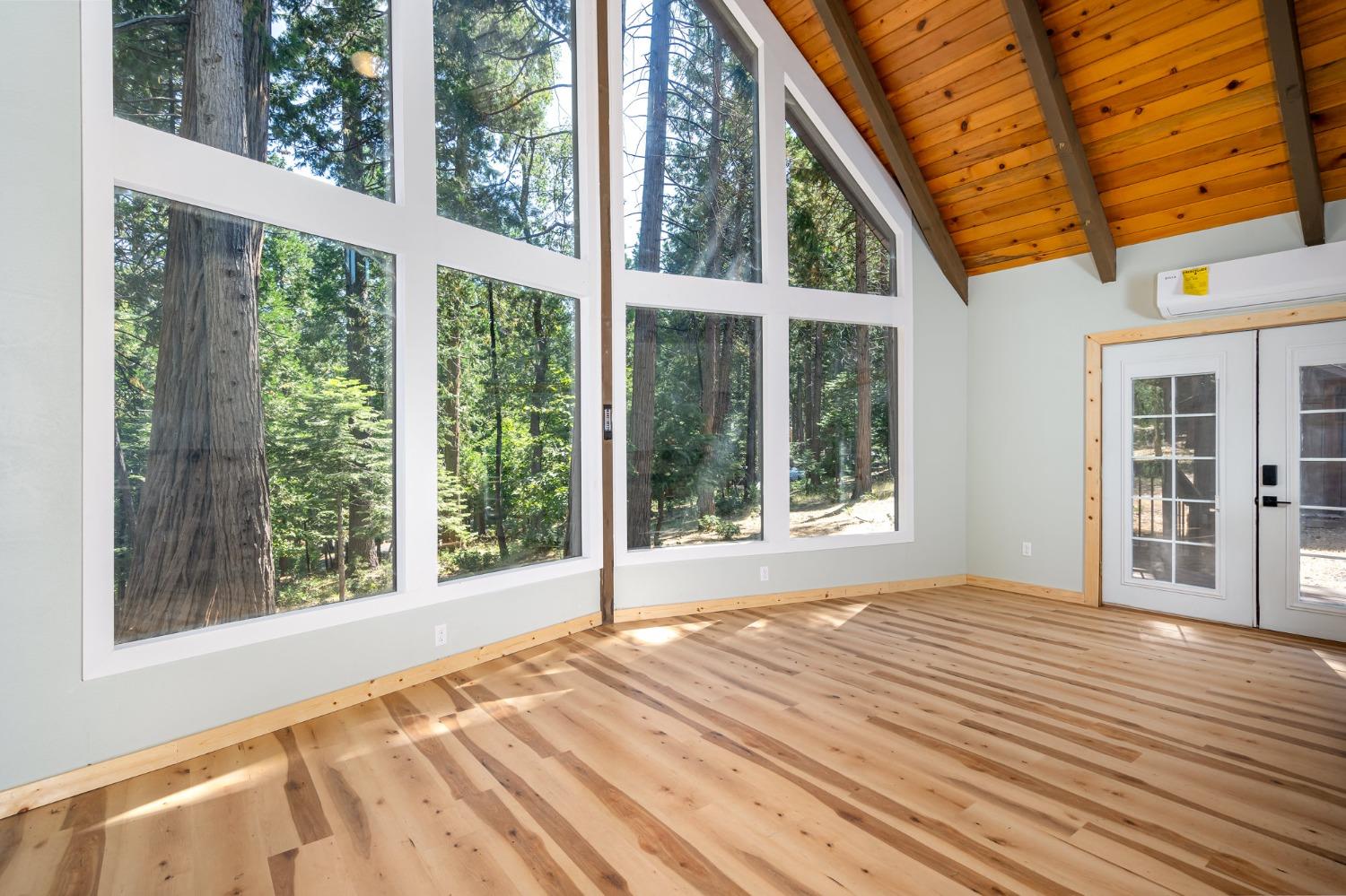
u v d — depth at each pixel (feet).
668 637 13.88
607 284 14.73
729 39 16.63
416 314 11.18
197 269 8.70
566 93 14.49
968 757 8.34
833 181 17.76
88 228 7.61
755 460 16.85
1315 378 13.25
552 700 10.39
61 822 6.89
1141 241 15.46
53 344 7.37
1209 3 11.50
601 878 5.98
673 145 15.89
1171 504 15.25
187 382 8.61
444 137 11.98
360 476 10.57
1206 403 14.67
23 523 7.15
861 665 12.00
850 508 17.85
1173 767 8.05
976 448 18.57
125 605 8.02
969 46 14.11
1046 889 5.78
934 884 5.85
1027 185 15.81
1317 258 12.63
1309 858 6.22
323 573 10.09
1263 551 13.94
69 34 7.49
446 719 9.62
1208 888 5.79
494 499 12.91
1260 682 10.98
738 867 6.12
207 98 8.79
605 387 14.73
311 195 9.74
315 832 6.73
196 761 8.32
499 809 7.16
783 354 16.93
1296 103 11.37
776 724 9.40
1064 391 16.80
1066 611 15.85
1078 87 13.58
